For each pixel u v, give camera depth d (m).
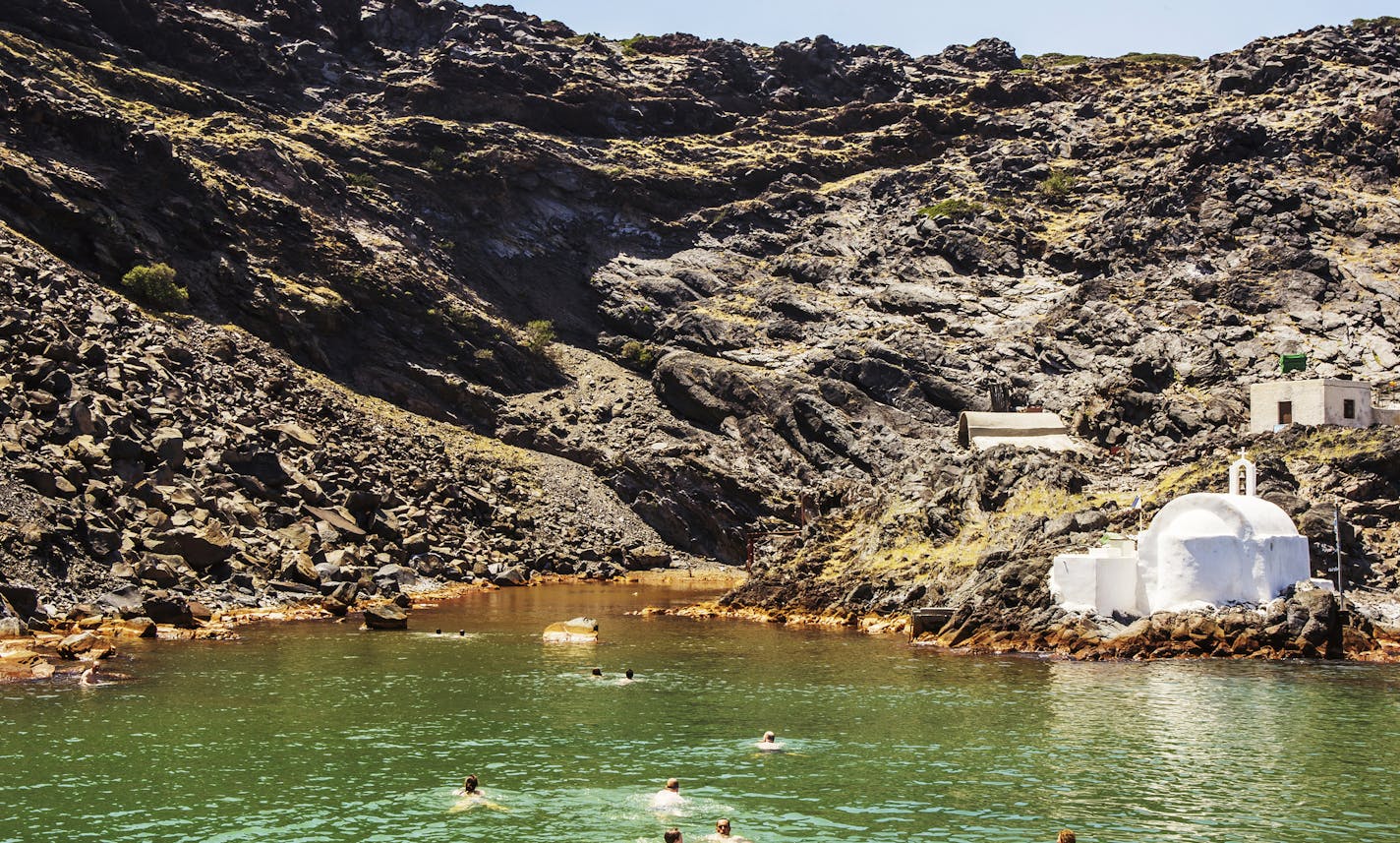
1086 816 39.00
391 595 99.25
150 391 101.50
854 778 43.25
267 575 91.06
